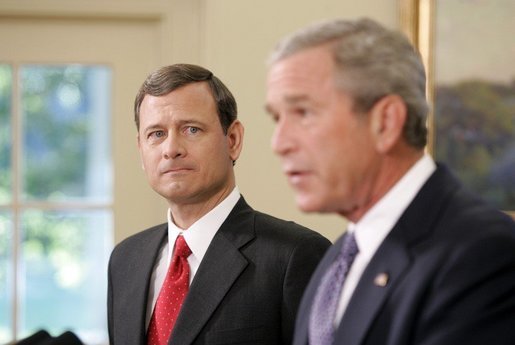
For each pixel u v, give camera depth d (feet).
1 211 41.55
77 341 16.08
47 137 41.83
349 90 13.87
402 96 14.11
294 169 14.24
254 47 37.29
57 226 41.83
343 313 14.32
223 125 22.79
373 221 14.62
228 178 23.17
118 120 41.39
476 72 36.35
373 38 14.15
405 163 14.58
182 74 22.50
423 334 13.06
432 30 36.35
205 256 22.20
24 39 41.27
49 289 41.91
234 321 21.48
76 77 41.78
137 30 41.39
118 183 41.42
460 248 13.25
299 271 21.79
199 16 40.34
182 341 21.35
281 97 14.24
